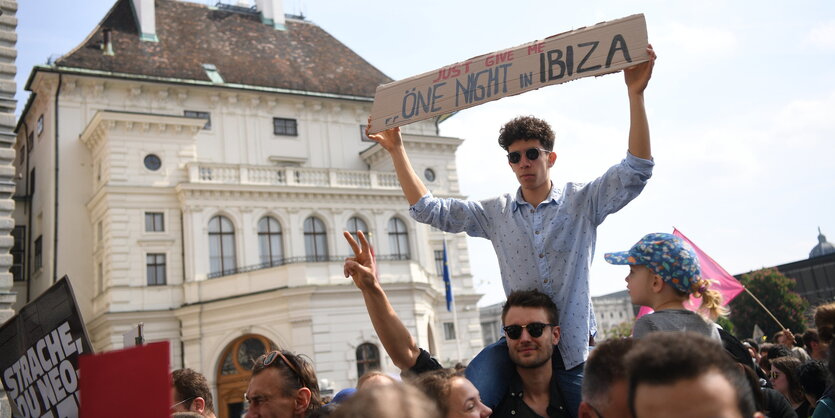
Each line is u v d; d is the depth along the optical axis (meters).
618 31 3.54
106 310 30.36
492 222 4.37
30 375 4.08
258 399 4.07
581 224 4.07
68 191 33.47
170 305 31.12
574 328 4.00
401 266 31.62
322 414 3.54
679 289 3.74
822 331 5.81
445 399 3.19
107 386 2.49
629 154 3.73
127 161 31.94
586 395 2.70
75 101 34.12
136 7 38.91
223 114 37.12
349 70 43.72
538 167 4.11
